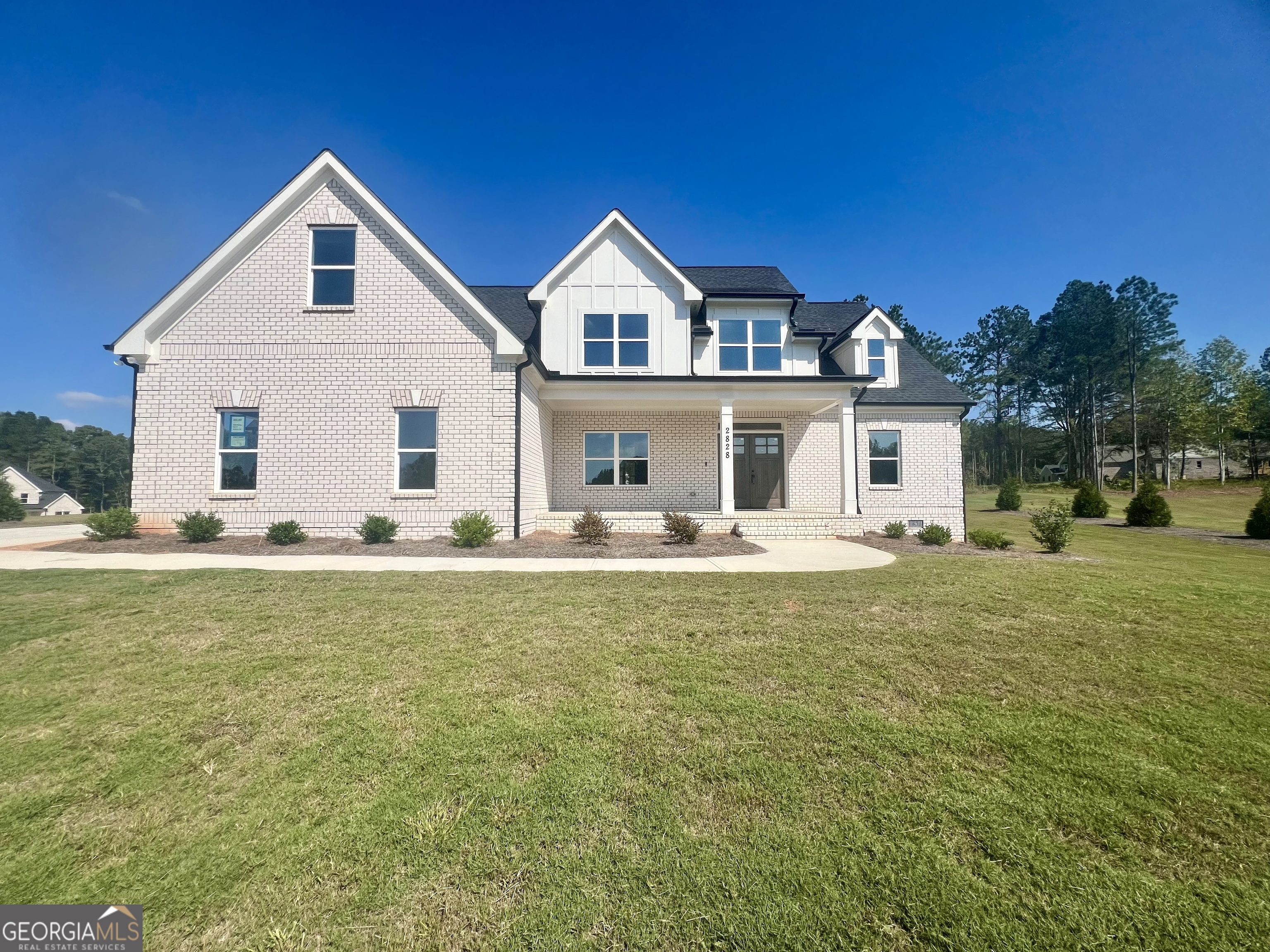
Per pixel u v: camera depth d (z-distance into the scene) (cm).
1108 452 5859
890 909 206
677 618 572
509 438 1188
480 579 756
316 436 1173
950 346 6322
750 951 188
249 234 1173
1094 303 5150
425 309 1194
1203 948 191
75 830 246
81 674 417
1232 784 289
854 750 317
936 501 1625
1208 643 516
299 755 308
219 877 220
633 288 1500
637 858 229
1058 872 225
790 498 1612
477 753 310
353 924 198
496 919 199
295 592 663
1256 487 4503
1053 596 690
